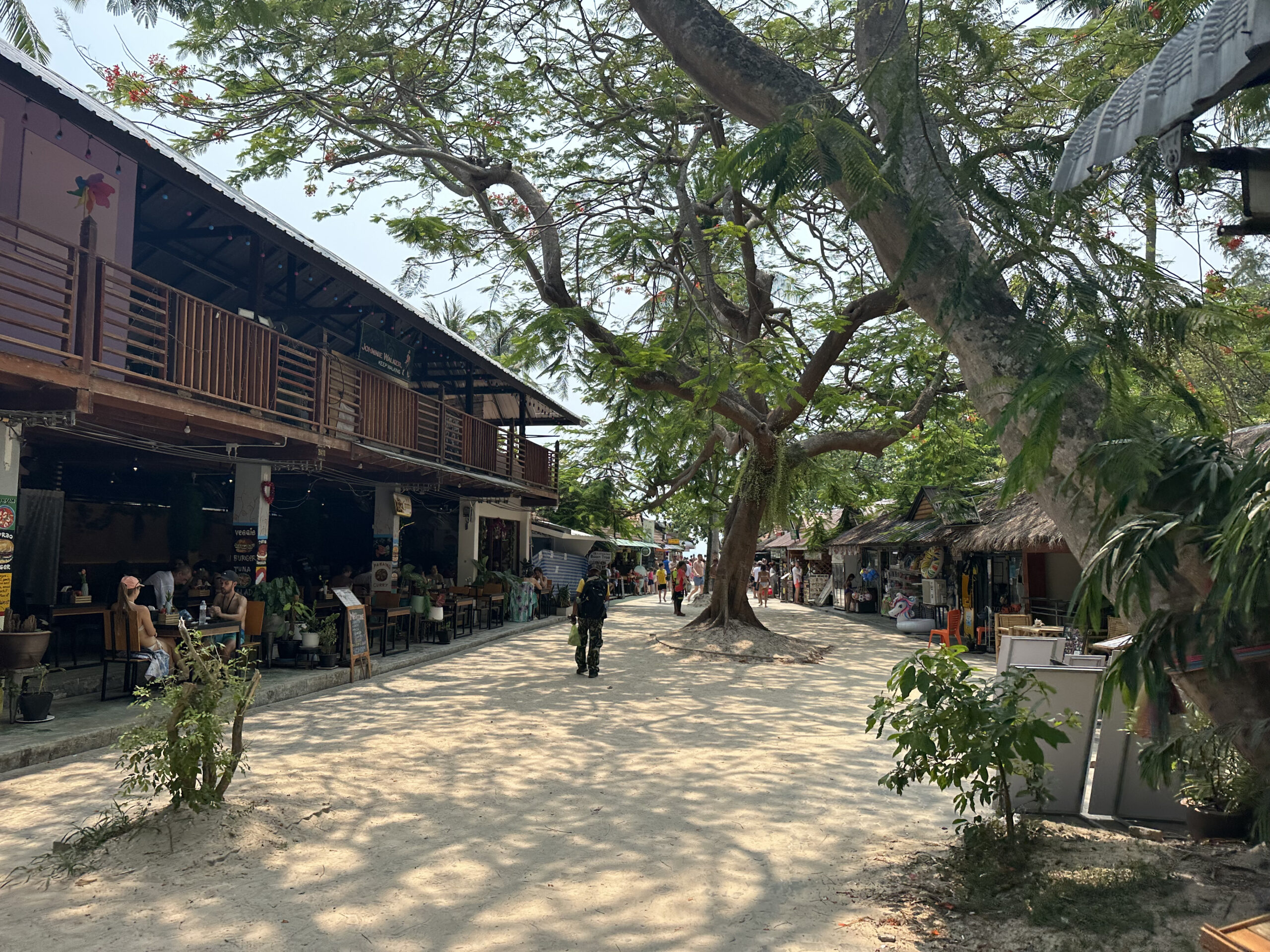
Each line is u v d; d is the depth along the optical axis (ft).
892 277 14.35
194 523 52.31
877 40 16.28
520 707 32.48
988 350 12.60
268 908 13.30
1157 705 11.82
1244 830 15.64
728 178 12.25
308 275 44.98
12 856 15.55
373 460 44.04
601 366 37.78
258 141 37.47
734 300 57.57
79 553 44.65
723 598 57.52
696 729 28.76
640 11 17.72
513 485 64.64
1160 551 10.83
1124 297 10.76
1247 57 7.18
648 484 82.84
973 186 11.61
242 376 32.32
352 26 29.78
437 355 60.90
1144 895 12.84
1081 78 20.01
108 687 32.35
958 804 15.89
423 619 54.60
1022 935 12.07
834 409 51.52
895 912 13.32
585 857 15.92
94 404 26.18
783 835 17.38
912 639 65.51
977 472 68.08
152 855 15.15
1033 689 18.45
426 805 19.04
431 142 39.70
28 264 23.17
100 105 24.82
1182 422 11.50
